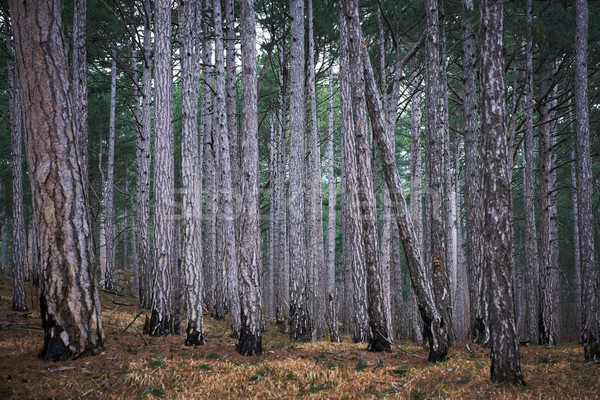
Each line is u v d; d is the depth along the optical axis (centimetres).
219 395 614
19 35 720
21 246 1345
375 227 983
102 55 1806
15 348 803
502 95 662
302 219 1358
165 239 1101
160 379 652
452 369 760
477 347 1109
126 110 2422
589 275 852
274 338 1408
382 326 975
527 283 1438
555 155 1902
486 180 666
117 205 2738
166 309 1087
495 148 658
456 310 1546
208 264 1850
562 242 2897
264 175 2927
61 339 721
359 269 1252
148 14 1694
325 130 2486
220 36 1259
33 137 720
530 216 1437
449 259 1530
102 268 2352
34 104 718
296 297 1328
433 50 974
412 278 840
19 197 1372
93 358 725
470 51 1329
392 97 1402
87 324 746
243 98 883
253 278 862
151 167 2748
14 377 623
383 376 721
